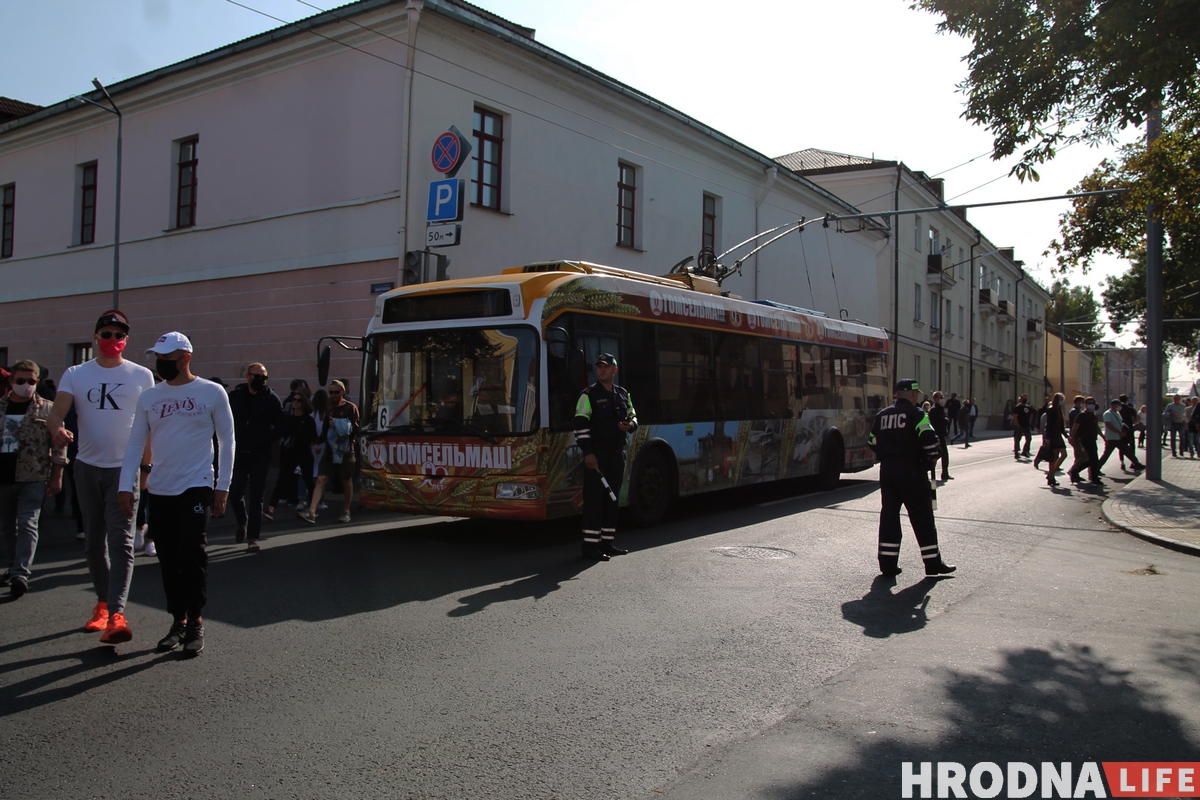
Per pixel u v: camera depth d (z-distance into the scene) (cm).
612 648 525
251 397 865
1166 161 1141
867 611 627
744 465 1191
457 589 681
